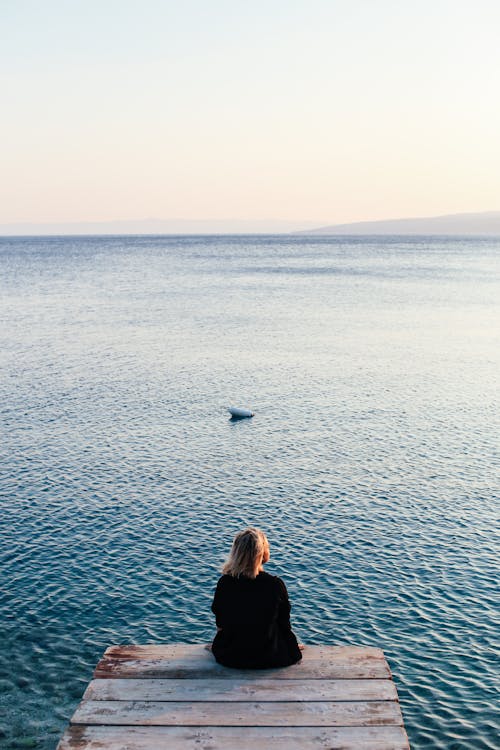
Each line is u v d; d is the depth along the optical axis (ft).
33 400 139.85
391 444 111.55
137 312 289.12
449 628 57.88
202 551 72.43
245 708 24.68
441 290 381.60
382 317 273.33
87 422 123.65
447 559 71.05
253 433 117.39
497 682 50.47
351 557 71.41
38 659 53.06
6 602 61.52
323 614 60.08
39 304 319.06
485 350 201.36
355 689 25.89
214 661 28.14
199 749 22.44
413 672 51.78
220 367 174.70
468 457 104.99
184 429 119.75
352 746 22.58
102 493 89.25
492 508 85.05
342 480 94.84
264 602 27.48
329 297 347.77
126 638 56.08
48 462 101.71
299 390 150.00
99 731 23.38
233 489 91.09
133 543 74.23
